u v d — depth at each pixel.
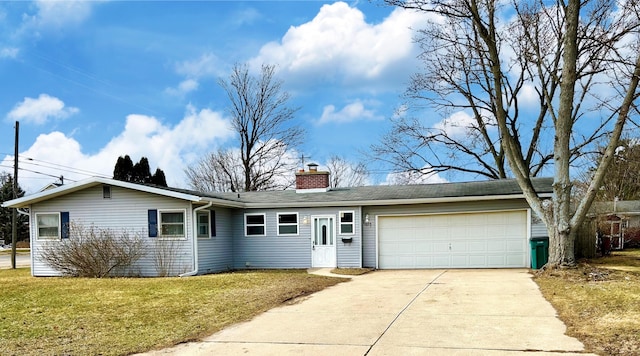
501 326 7.27
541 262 15.18
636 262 15.60
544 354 5.75
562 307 8.46
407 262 17.44
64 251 16.50
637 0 16.88
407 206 17.47
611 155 12.46
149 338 7.21
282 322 8.12
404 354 5.96
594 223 17.61
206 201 16.11
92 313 9.05
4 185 46.31
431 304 9.31
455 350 6.06
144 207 16.50
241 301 10.07
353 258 17.73
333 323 7.88
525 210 16.20
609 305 8.20
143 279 14.34
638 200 30.92
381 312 8.67
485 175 26.17
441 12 13.82
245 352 6.36
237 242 18.94
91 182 16.52
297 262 18.31
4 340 7.16
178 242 16.19
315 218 18.23
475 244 16.80
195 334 7.44
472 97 21.98
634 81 12.12
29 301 10.53
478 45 15.18
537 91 21.95
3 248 47.03
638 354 5.50
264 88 36.34
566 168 13.03
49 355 6.37
